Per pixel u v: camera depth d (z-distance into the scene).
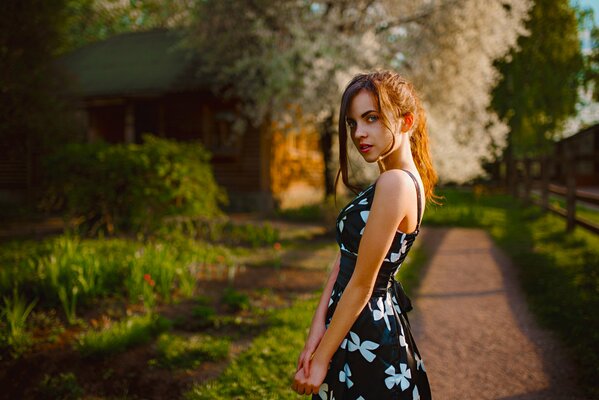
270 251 7.49
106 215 7.34
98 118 15.80
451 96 11.82
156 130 15.40
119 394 2.91
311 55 10.28
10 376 3.04
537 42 21.05
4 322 3.60
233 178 13.55
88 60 16.77
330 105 10.91
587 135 26.19
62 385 2.92
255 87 11.80
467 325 4.21
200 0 12.31
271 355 3.28
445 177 12.88
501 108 21.47
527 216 11.32
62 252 5.15
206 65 13.55
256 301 4.68
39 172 10.72
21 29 8.75
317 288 5.19
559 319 4.17
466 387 3.05
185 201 7.54
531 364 3.38
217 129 14.09
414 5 10.98
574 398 2.88
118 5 27.42
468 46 11.18
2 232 8.57
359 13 11.22
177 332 3.77
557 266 5.91
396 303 1.40
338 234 1.34
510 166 19.56
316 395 1.36
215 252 6.90
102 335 3.40
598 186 25.00
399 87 1.26
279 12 11.12
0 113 8.63
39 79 9.23
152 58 15.72
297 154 15.81
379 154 1.24
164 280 4.58
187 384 2.97
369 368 1.28
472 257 7.27
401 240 1.25
